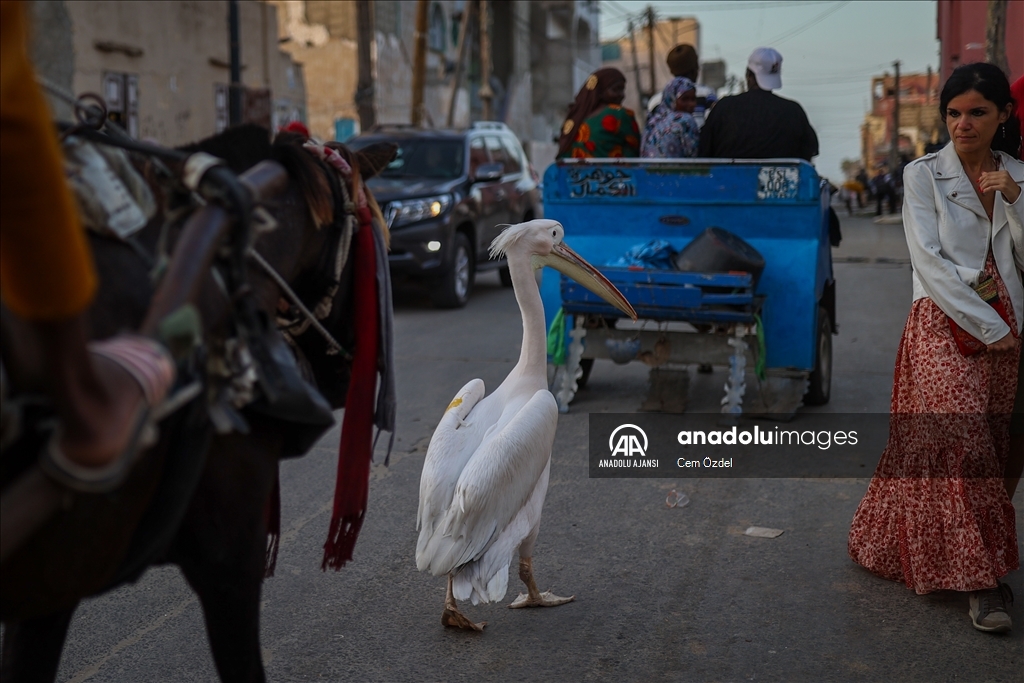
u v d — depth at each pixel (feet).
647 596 14.61
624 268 23.77
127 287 7.11
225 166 7.25
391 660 12.73
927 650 12.82
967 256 13.58
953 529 13.37
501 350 33.17
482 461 12.39
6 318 6.11
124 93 67.31
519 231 14.35
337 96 105.81
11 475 6.26
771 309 24.25
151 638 13.30
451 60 127.44
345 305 10.44
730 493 19.24
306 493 19.26
